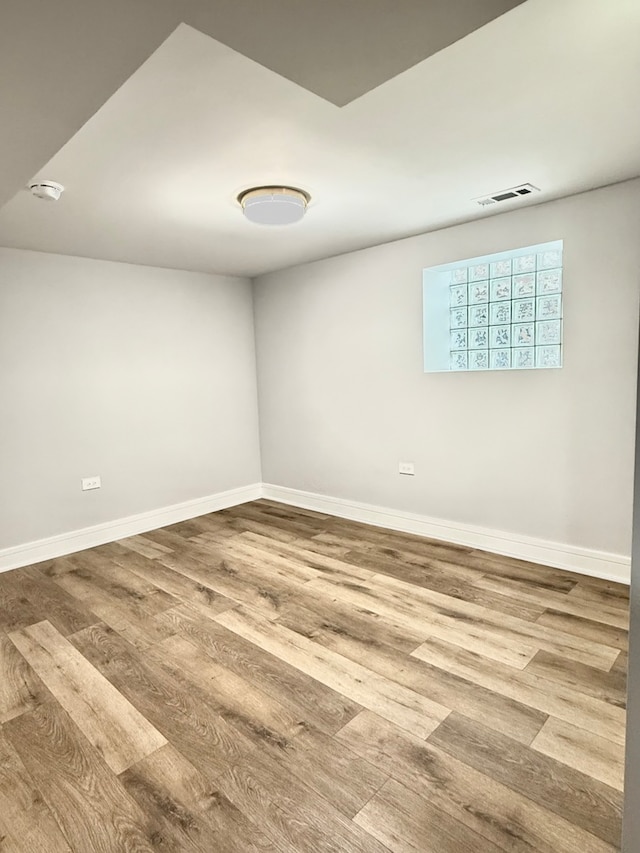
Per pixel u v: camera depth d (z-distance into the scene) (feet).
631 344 9.27
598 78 5.42
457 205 9.82
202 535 13.64
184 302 14.96
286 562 11.45
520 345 11.37
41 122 4.99
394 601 9.32
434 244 11.76
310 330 14.99
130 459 13.93
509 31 4.58
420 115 6.15
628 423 9.46
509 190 9.06
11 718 6.47
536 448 10.68
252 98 5.60
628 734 3.13
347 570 10.85
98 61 4.01
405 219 10.63
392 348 12.98
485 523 11.72
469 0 3.35
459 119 6.29
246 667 7.43
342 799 5.09
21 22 3.49
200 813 4.98
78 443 12.87
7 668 7.57
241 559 11.74
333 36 3.76
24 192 8.16
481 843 4.58
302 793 5.18
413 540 12.60
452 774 5.37
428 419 12.46
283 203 8.53
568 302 9.89
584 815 4.83
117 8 3.38
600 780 5.23
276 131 6.42
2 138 5.32
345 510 14.83
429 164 7.70
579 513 10.23
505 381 10.99
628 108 6.11
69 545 12.75
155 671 7.40
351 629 8.39
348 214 10.14
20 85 4.31
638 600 2.91
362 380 13.82
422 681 6.95
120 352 13.58
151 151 6.87
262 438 17.25
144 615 9.12
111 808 5.07
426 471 12.70
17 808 5.11
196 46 4.59
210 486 15.94
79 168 7.36
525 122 6.44
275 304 15.98
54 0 3.26
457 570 10.63
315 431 15.35
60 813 5.03
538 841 4.58
